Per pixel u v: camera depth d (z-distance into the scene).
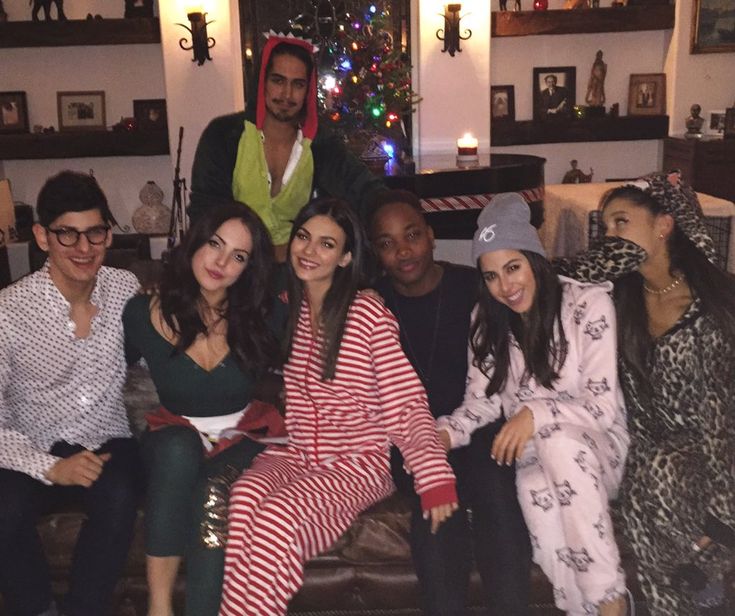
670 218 2.08
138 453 2.21
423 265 2.26
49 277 2.11
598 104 5.98
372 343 2.09
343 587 2.18
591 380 2.05
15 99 5.80
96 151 5.70
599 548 1.90
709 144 5.60
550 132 5.95
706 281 2.04
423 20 5.69
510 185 4.58
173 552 1.98
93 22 5.54
